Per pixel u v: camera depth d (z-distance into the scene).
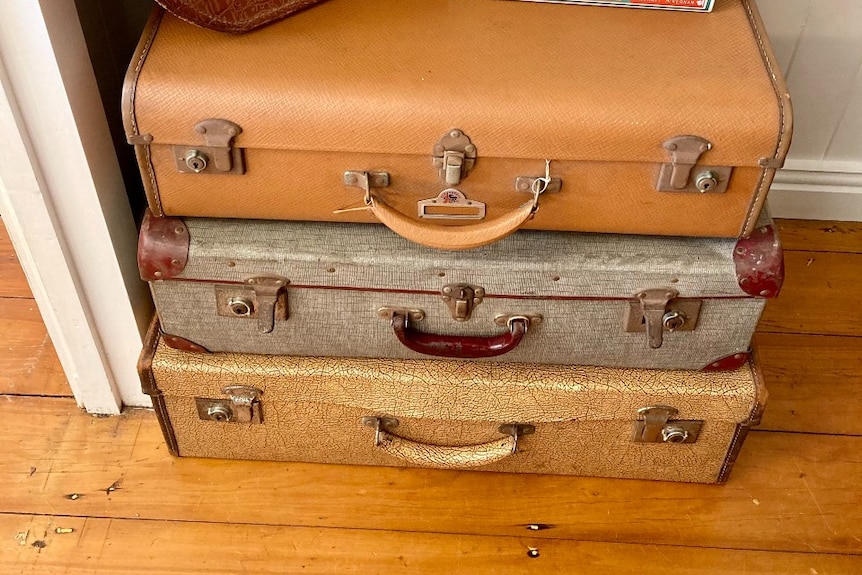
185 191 0.88
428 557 1.05
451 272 0.92
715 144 0.82
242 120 0.82
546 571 1.04
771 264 0.90
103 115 0.94
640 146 0.82
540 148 0.83
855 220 1.49
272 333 0.99
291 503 1.10
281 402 1.04
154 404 1.05
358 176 0.86
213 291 0.94
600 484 1.13
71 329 1.07
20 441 1.15
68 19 0.85
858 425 1.20
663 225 0.90
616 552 1.06
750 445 1.17
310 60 0.85
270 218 0.92
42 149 0.89
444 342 0.96
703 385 1.00
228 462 1.14
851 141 1.39
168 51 0.85
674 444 1.07
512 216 0.85
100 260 1.01
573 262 0.92
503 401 1.01
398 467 1.14
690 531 1.08
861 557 1.06
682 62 0.86
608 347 0.99
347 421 1.06
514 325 0.95
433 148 0.83
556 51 0.87
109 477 1.11
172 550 1.05
